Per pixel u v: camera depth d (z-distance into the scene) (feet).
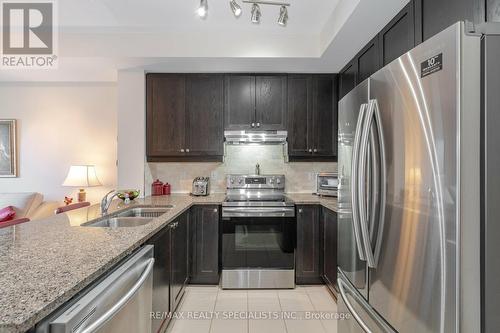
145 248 4.75
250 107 10.41
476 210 2.71
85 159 12.07
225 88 10.40
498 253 2.69
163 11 7.58
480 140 2.71
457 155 2.69
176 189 11.30
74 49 8.77
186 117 10.36
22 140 12.01
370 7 5.96
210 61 9.20
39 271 3.08
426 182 3.05
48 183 12.04
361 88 4.54
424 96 3.08
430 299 2.97
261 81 10.43
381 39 6.96
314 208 9.50
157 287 5.82
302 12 7.57
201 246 9.46
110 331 3.37
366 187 4.11
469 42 2.70
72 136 12.08
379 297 3.96
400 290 3.47
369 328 4.25
